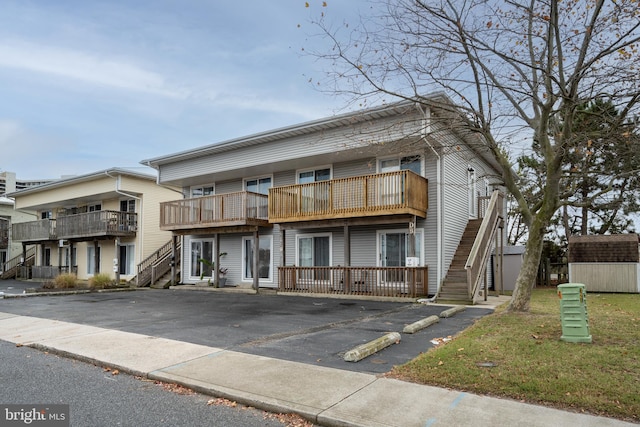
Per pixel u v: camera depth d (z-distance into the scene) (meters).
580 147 8.04
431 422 3.79
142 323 9.46
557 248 22.81
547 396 4.25
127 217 23.39
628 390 4.28
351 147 13.62
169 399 4.67
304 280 16.12
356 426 3.77
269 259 18.11
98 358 6.20
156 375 5.36
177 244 22.14
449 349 6.04
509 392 4.43
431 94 10.70
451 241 14.95
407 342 6.99
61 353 6.71
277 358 6.07
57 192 26.58
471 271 12.56
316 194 15.07
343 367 5.55
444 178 14.70
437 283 13.99
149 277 21.16
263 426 3.93
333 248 16.28
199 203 18.45
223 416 4.17
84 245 27.11
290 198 15.69
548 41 8.02
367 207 13.83
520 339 6.45
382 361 5.82
